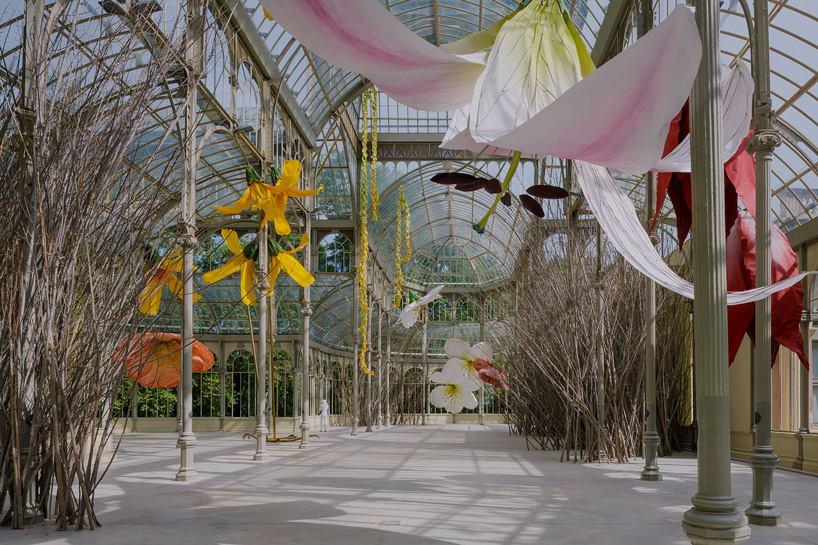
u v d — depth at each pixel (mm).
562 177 12633
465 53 4367
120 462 12031
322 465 11453
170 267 6473
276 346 24781
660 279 5215
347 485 8797
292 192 8672
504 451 14375
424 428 26047
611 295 12500
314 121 17406
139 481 9273
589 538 5418
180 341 9281
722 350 3664
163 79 6406
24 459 5805
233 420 24000
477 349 22266
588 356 11727
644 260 5191
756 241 6449
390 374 29078
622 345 12398
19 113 5691
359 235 21344
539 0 4098
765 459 6145
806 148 12398
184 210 8758
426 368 31281
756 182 6480
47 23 5797
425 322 29844
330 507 7023
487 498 7613
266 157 12930
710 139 3771
